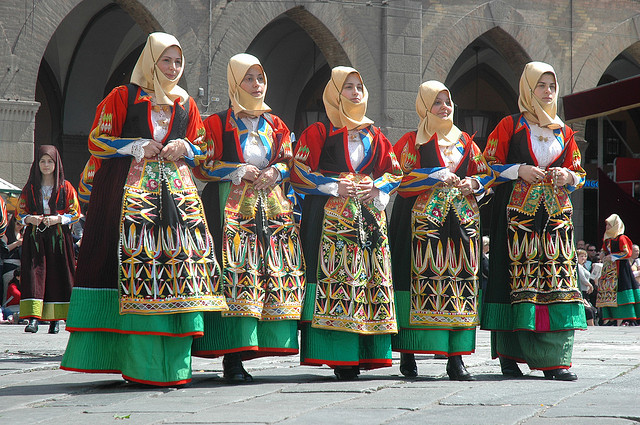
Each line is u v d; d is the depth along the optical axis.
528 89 8.02
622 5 28.05
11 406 6.01
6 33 21.28
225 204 7.45
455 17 25.89
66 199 13.07
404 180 8.03
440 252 7.81
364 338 7.76
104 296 6.91
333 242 7.63
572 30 27.41
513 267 7.89
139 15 22.81
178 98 7.18
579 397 6.26
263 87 7.67
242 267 7.35
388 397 6.27
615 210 28.56
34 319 14.14
